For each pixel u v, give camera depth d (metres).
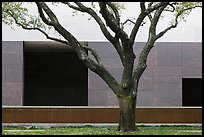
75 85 32.09
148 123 21.69
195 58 26.17
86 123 21.67
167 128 18.61
